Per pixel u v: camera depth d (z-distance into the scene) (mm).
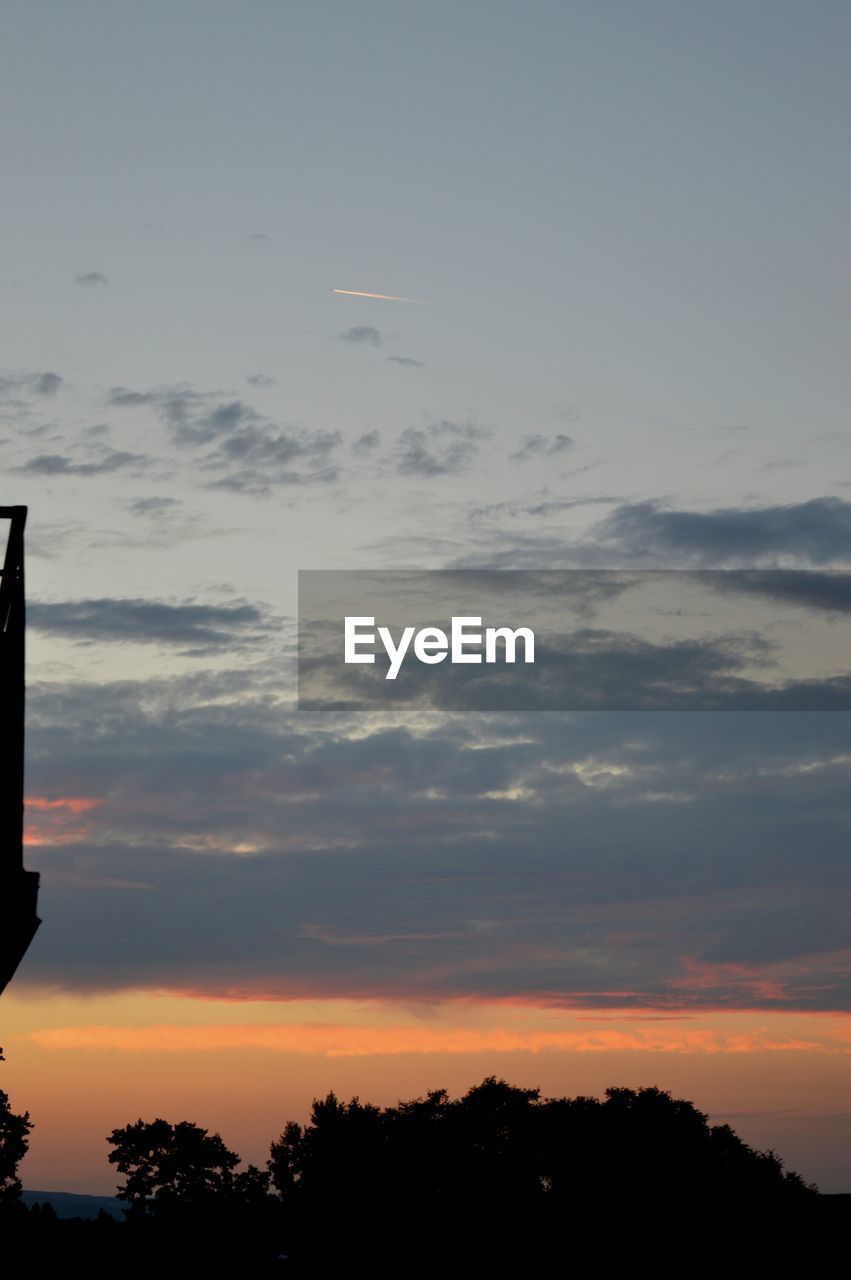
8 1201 123625
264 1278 109125
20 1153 125312
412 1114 109125
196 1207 120062
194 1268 112312
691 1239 94062
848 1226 94250
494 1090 105625
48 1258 113562
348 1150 107938
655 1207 95750
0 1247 113000
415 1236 102000
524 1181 101562
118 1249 114688
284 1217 112750
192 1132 128375
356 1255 104000
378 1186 105312
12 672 23203
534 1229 98500
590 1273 94688
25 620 23609
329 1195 106500
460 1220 100750
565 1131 101625
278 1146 113250
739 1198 95625
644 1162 98250
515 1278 97188
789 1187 97062
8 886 22531
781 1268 92750
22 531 23703
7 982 22672
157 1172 127875
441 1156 104500
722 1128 100938
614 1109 102375
